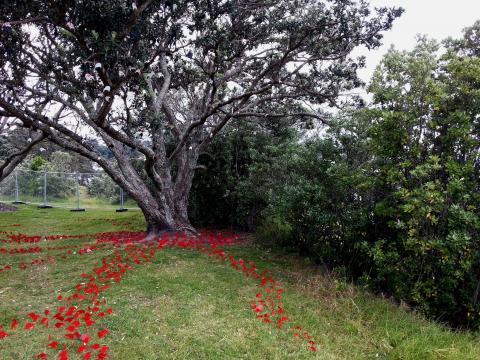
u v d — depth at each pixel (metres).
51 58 6.70
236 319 5.11
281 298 5.91
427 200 5.09
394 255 5.68
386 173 5.94
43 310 5.29
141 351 4.20
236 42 8.90
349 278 6.92
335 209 7.16
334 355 4.39
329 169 6.76
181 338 4.53
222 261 7.86
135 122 9.24
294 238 8.98
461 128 5.18
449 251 5.09
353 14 7.87
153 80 11.66
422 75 5.55
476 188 5.48
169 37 6.23
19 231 13.01
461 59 5.56
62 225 14.43
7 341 4.34
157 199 10.72
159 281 6.38
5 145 23.69
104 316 4.97
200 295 5.89
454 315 5.63
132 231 12.39
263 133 12.71
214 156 12.76
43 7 5.37
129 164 10.57
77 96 7.47
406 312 5.49
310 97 10.28
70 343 4.30
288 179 8.59
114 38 5.17
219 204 13.29
